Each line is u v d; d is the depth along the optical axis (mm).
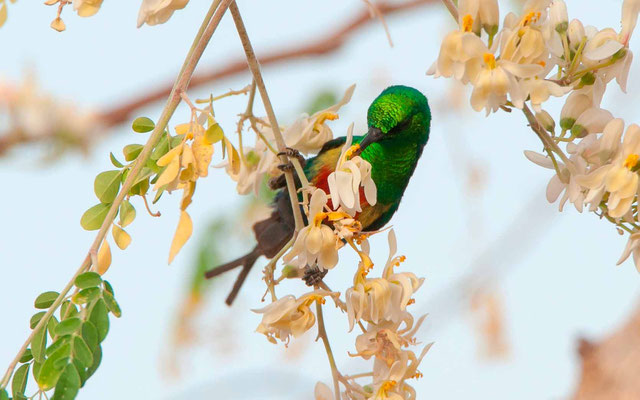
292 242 6387
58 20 6246
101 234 5617
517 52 6156
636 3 6500
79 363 5152
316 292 6227
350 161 6207
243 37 6652
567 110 6543
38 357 5367
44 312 5586
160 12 6066
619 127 6289
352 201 6102
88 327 5242
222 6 5984
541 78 6246
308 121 8430
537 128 6418
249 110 7320
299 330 6176
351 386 6277
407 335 6410
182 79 5887
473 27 6195
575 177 6297
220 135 5785
